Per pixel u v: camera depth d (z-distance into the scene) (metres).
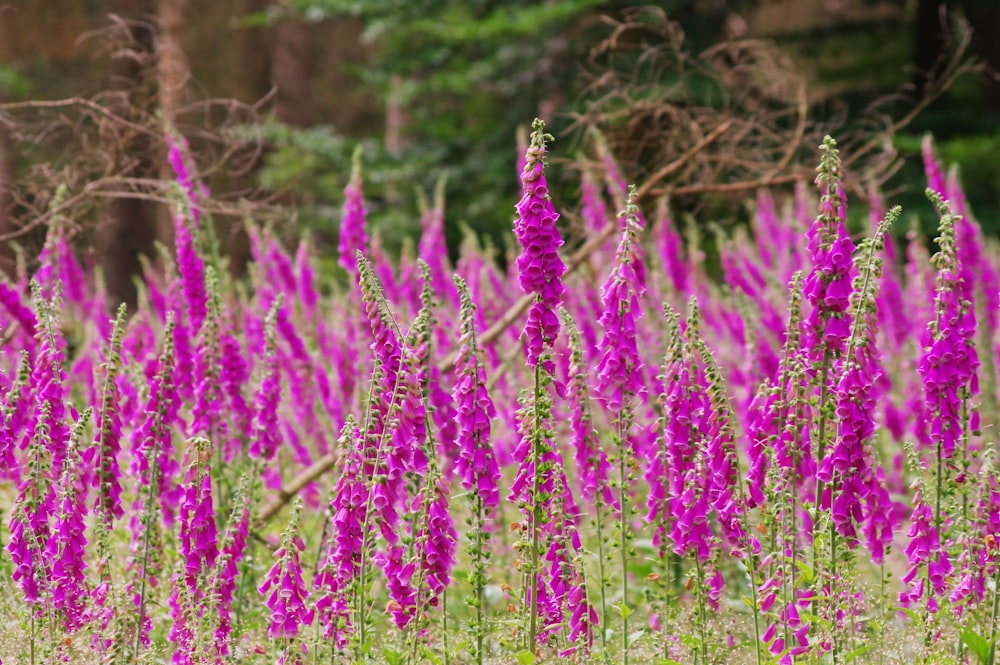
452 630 8.81
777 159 18.53
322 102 44.56
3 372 8.62
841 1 41.66
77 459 8.04
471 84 32.25
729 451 7.76
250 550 9.89
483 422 7.71
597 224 14.74
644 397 11.34
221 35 35.28
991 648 7.68
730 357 14.52
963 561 8.08
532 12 29.25
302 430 13.33
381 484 7.43
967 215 14.41
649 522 8.73
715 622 9.10
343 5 31.12
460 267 15.76
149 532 8.58
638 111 16.61
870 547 7.96
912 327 14.38
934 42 32.72
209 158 15.47
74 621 8.14
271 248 14.57
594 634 8.53
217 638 8.17
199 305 10.66
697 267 15.77
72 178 14.16
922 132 31.27
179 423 10.91
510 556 10.64
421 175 31.27
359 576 7.75
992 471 7.83
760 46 16.80
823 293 7.86
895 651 8.44
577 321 12.99
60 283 8.66
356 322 12.88
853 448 7.65
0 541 9.19
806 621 7.79
